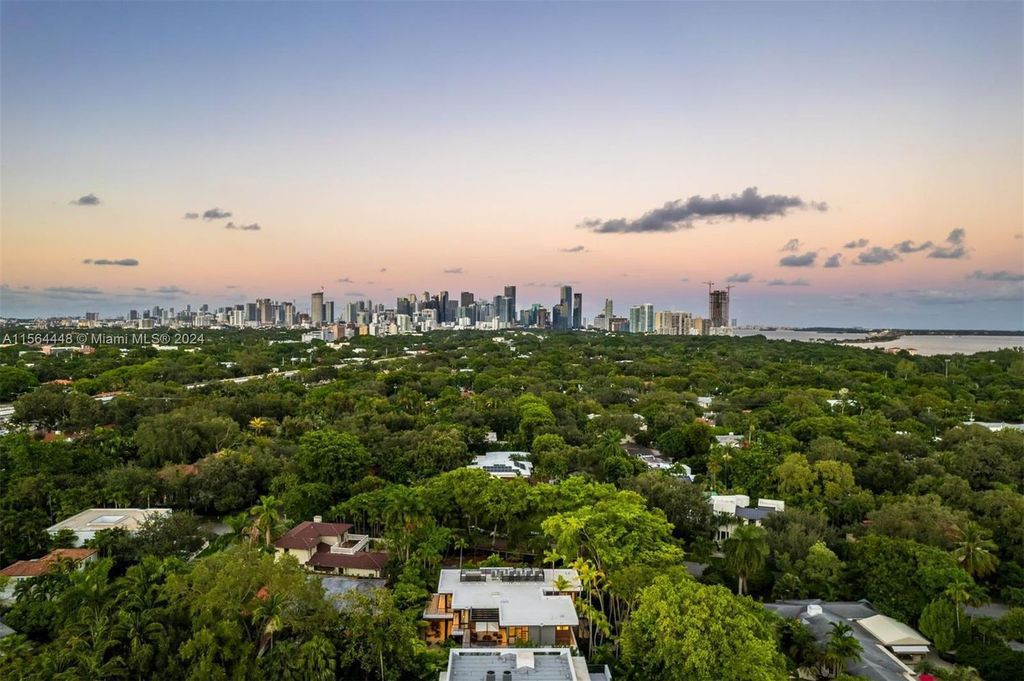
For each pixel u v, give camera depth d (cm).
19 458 11462
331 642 6072
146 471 11675
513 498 9544
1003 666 6481
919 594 7538
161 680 5431
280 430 15525
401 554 8600
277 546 8950
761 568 8338
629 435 17562
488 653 5634
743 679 5328
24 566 7969
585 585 7275
